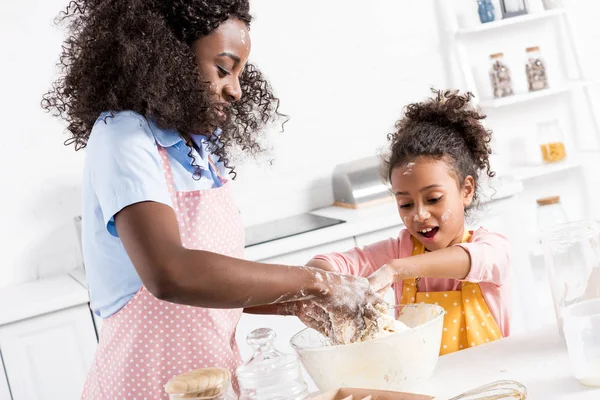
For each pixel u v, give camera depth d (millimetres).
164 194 1249
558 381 1238
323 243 2852
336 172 3314
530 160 3629
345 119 3422
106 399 1430
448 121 1828
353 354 1237
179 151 1396
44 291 2791
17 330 2574
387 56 3465
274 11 3307
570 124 3689
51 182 3096
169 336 1376
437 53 3523
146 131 1311
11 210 3059
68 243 3125
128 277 1367
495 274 1708
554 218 3047
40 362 2602
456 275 1657
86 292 2621
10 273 3066
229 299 1188
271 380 1141
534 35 3621
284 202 3348
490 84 3521
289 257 2822
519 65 3615
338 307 1303
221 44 1336
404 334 1240
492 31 3562
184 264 1169
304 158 3369
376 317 1320
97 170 1270
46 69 3062
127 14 1293
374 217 2910
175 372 1379
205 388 1120
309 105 3369
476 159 1865
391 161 1814
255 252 2781
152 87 1283
